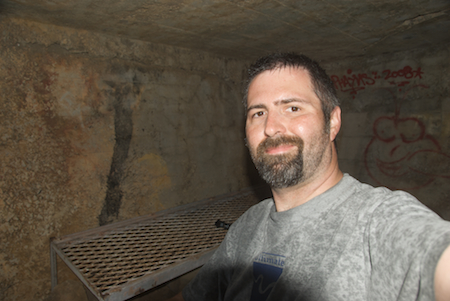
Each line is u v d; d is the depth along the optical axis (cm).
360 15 211
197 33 243
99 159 238
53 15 193
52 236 214
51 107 212
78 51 224
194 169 308
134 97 258
